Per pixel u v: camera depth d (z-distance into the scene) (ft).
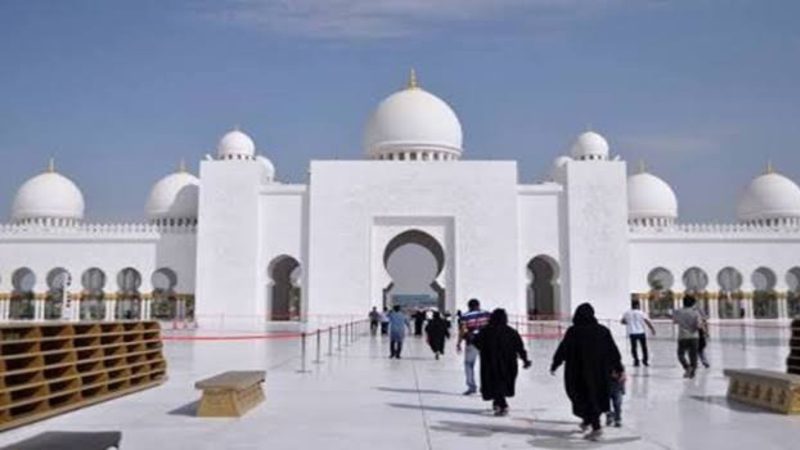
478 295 170.91
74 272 185.16
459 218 173.06
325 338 117.60
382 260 173.27
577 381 33.68
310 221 172.76
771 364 69.56
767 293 185.98
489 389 39.47
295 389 49.90
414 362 72.43
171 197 212.64
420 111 194.90
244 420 37.29
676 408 41.73
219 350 88.43
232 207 173.58
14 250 185.68
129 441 31.96
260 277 173.27
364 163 174.50
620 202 174.09
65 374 41.60
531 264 212.64
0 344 36.37
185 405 42.47
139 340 51.60
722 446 31.19
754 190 219.82
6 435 33.60
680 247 185.98
